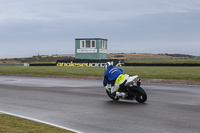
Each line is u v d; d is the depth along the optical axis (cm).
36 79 2877
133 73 3284
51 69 4484
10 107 1221
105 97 1528
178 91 1766
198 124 885
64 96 1577
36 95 1628
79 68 4700
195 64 5509
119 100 1416
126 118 982
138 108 1173
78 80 2705
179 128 836
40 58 14325
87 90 1866
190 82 2345
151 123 902
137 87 1312
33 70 4259
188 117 989
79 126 872
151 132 795
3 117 1002
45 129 824
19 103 1333
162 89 1881
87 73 3466
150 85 2152
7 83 2428
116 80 1321
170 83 2308
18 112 1105
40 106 1245
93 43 6338
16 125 877
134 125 879
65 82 2486
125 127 855
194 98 1459
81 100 1421
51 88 2003
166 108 1167
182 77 2719
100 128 845
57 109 1168
